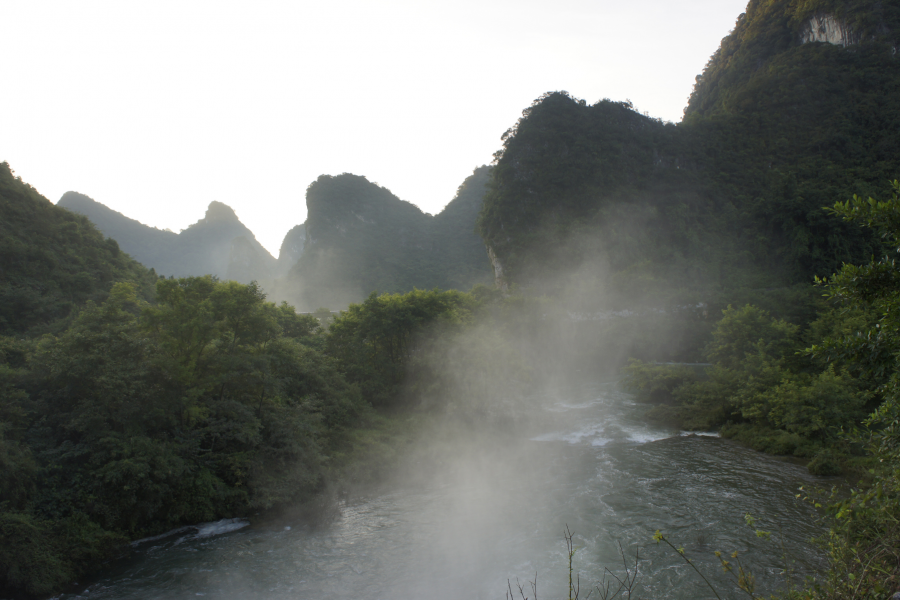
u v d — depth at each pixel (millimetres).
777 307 61438
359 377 32156
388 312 34000
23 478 14492
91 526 14758
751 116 113188
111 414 16766
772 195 95875
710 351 35344
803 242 84938
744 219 97875
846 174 92875
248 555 14953
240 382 20141
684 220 97562
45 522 14172
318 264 139875
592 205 97500
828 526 11664
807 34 122875
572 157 101938
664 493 18594
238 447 19219
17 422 16125
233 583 13445
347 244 145750
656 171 105062
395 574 13750
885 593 5316
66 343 17938
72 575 13539
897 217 6379
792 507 16734
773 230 94312
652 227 97188
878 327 6605
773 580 12227
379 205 162375
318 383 26250
